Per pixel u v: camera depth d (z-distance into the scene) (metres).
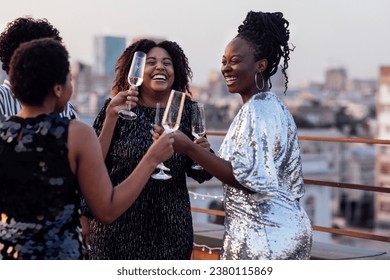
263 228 2.72
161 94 3.50
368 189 4.34
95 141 2.44
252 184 2.68
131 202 2.50
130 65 3.59
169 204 3.33
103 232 3.32
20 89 2.42
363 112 97.75
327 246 4.61
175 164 3.31
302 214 2.79
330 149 83.50
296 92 99.56
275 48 2.89
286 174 2.77
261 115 2.72
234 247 2.77
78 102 68.94
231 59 2.88
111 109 3.32
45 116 2.42
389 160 93.25
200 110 3.29
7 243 2.38
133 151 3.34
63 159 2.39
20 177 2.38
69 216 2.42
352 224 89.38
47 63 2.40
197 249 4.72
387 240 4.35
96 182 2.43
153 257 3.29
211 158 2.73
